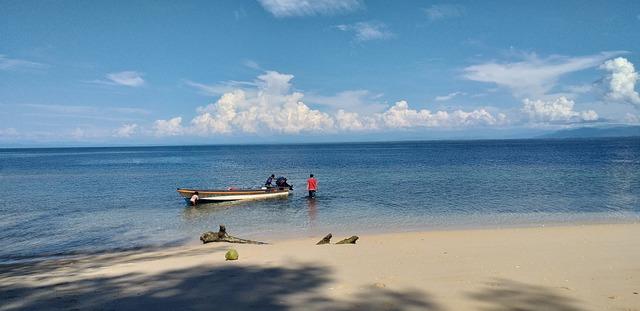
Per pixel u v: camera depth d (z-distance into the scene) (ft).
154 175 210.79
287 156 458.09
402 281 33.32
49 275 40.75
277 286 32.89
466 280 33.30
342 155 451.53
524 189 121.49
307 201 108.58
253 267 39.99
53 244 63.67
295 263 41.34
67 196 126.93
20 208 103.30
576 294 29.40
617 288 30.66
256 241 60.39
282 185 122.72
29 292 33.58
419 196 111.55
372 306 27.61
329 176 181.37
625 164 219.61
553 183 134.92
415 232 64.28
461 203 97.81
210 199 110.22
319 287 32.35
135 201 115.55
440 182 145.69
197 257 46.83
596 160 258.37
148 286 34.04
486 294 29.68
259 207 101.71
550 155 338.34
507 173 176.14
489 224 71.56
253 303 28.78
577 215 79.41
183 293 31.68
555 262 39.24
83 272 40.96
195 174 215.31
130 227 77.61
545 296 29.09
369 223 75.46
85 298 31.24
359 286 32.24
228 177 195.21
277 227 74.23
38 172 241.96
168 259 46.47
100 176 206.80
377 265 39.45
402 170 207.41
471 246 49.44
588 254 42.75
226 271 38.63
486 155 364.79
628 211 83.25
